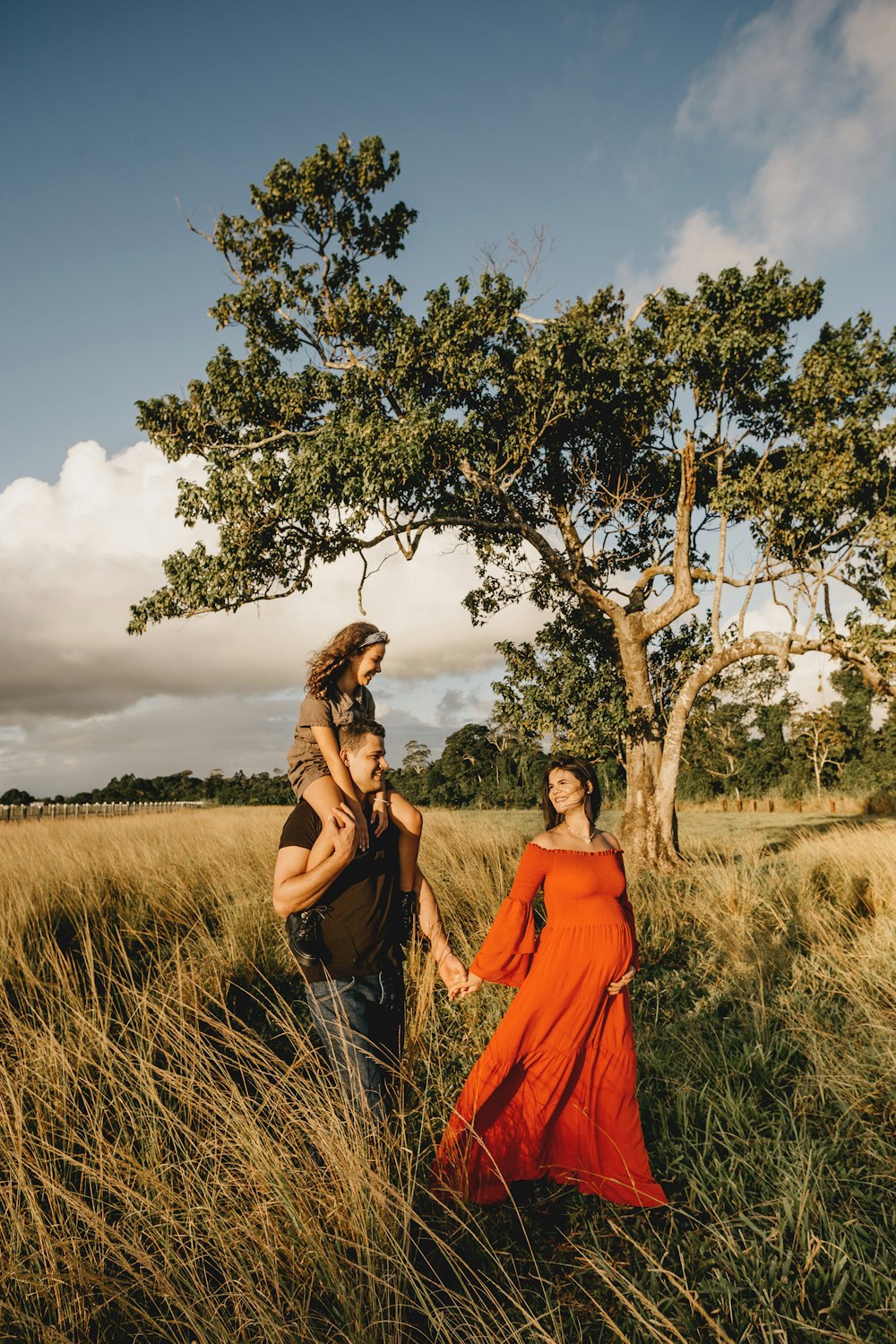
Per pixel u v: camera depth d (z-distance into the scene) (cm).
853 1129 324
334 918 257
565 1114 299
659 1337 200
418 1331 212
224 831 1438
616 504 1482
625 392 1327
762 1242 252
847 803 3772
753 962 562
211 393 1384
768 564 1348
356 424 1200
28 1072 326
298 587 1323
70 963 511
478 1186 279
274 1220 227
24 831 1633
